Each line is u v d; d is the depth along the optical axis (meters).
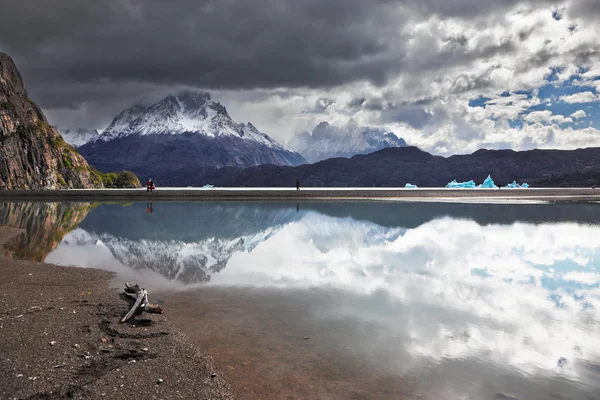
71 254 18.44
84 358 7.57
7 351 7.76
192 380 6.89
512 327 9.55
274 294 12.19
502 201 57.88
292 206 47.50
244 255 18.67
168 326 9.37
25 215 34.75
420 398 6.41
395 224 31.08
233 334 8.94
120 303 11.01
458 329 9.38
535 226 29.73
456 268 16.08
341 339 8.72
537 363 7.71
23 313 9.99
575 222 32.34
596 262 17.41
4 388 6.39
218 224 30.31
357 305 11.13
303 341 8.60
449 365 7.57
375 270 15.66
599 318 10.23
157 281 13.67
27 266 15.52
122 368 7.23
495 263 17.14
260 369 7.33
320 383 6.86
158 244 21.48
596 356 8.04
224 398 6.35
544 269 16.00
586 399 6.41
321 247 20.97
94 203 49.09
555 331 9.35
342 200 57.66
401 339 8.77
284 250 20.03
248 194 57.62
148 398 6.29
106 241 22.28
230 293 12.24
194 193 56.34
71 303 10.91
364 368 7.41
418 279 14.22
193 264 16.55
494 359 7.85
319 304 11.20
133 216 35.12
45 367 7.15
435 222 32.25
